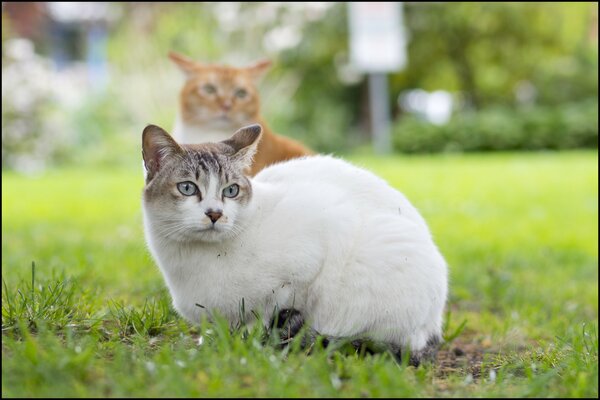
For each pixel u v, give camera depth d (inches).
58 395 107.0
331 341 141.8
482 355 182.9
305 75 1007.6
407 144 880.3
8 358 117.4
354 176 160.1
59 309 150.6
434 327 162.4
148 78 790.5
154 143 145.1
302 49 955.3
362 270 147.0
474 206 456.8
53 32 979.3
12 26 719.7
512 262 307.0
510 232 375.2
